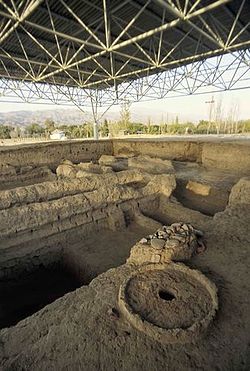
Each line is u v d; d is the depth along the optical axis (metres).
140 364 1.79
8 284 4.34
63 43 9.09
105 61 11.75
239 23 7.85
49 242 4.83
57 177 9.00
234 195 5.07
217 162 10.18
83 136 26.47
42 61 11.03
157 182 6.89
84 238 5.36
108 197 5.74
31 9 4.91
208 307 2.26
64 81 15.13
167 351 1.88
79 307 2.40
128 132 26.36
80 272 4.59
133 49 10.25
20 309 3.89
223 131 23.92
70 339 2.04
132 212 6.19
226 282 2.71
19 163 10.74
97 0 6.11
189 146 11.53
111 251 4.81
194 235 3.36
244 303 2.39
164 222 6.19
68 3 6.22
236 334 2.04
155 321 2.10
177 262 2.91
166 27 5.62
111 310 2.27
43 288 4.46
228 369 1.77
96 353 1.90
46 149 11.82
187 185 8.39
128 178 7.21
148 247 3.06
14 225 4.39
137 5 6.46
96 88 16.83
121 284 2.56
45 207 4.81
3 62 11.09
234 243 3.56
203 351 1.89
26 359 1.94
